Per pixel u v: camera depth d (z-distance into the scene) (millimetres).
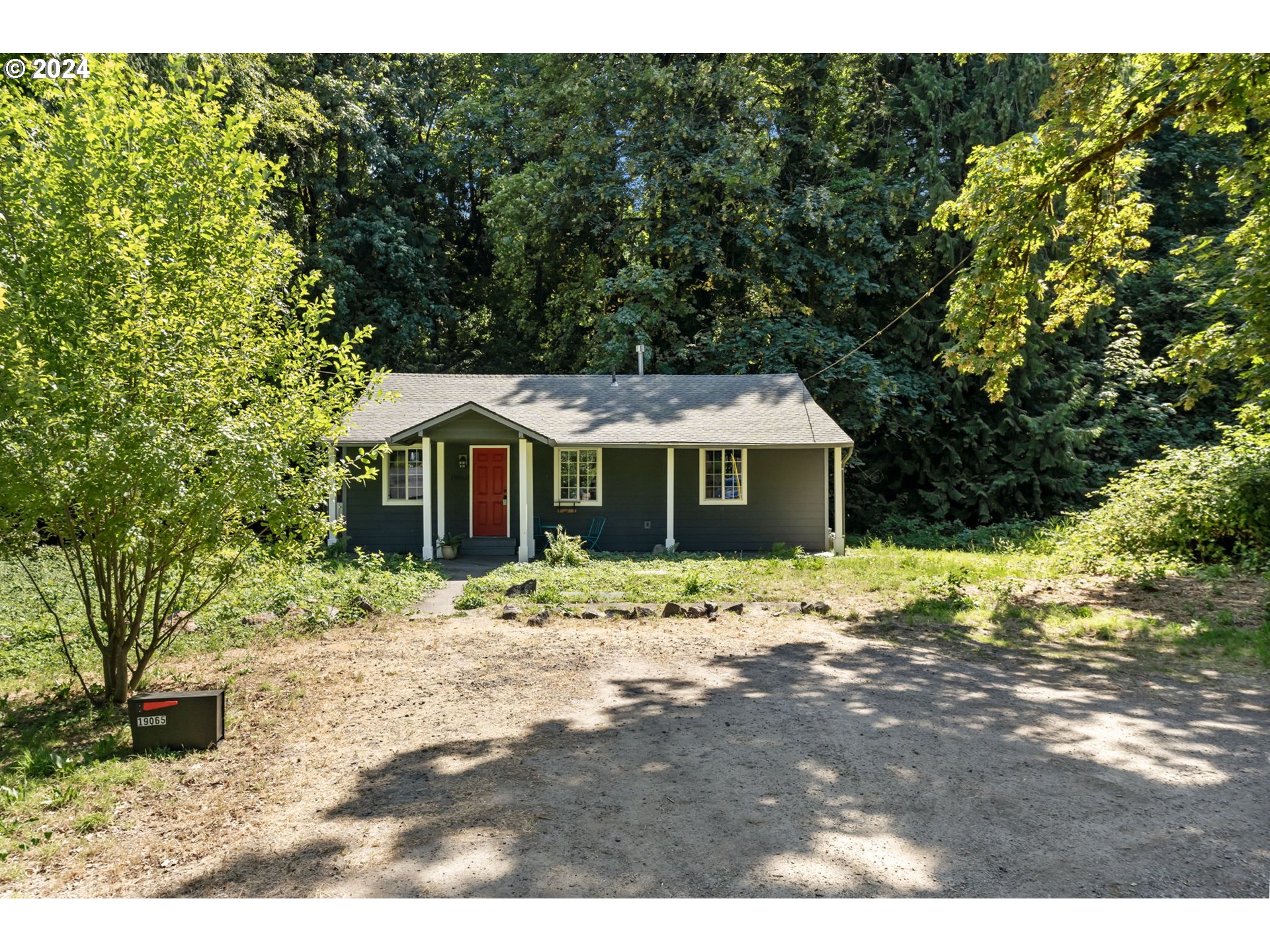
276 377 7500
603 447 18359
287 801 4887
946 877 3914
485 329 34219
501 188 25656
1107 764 5336
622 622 10375
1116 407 26094
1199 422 25250
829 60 25984
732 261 26094
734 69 24422
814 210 24344
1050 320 14727
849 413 24547
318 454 7477
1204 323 23734
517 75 28828
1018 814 4570
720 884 3852
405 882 3900
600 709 6660
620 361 23516
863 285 24734
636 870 3980
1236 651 8297
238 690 7305
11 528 6363
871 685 7344
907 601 11656
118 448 6039
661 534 19328
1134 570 12609
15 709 6930
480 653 8688
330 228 27156
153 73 16141
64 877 4031
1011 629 9711
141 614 7105
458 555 18547
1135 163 13117
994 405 25469
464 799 4840
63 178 6496
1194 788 4926
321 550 8008
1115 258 14750
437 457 18828
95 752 5820
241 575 7254
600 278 25797
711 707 6668
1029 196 11977
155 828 4578
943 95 25266
